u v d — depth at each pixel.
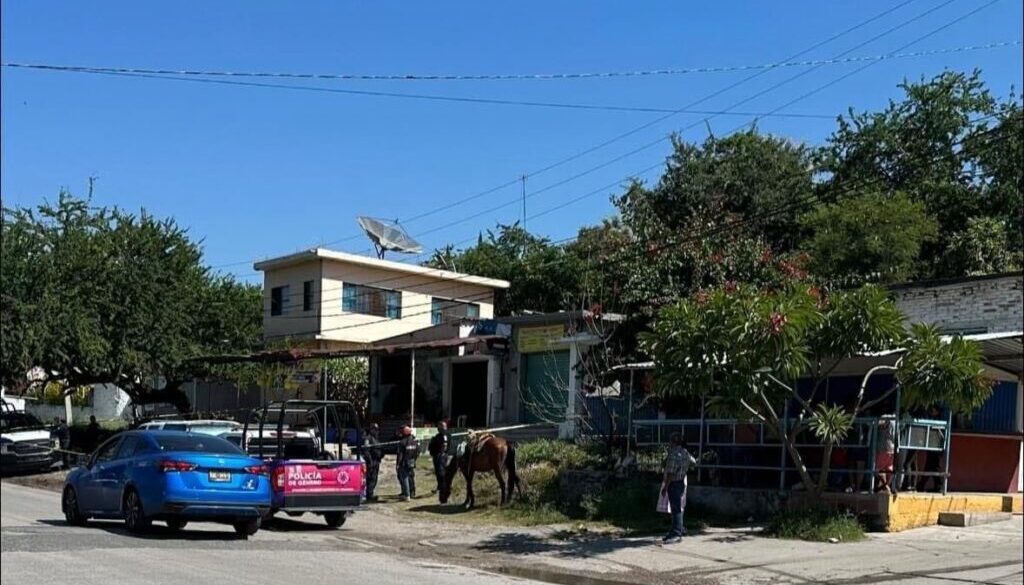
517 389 32.44
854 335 14.99
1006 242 34.28
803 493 16.81
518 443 26.44
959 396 14.71
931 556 13.65
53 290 35.22
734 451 19.22
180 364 37.84
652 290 27.06
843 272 32.69
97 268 36.38
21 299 34.53
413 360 31.78
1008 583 11.74
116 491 15.64
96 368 36.25
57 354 34.69
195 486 14.77
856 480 17.27
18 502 21.55
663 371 15.12
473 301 47.75
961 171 38.38
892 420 16.25
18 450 30.72
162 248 38.38
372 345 38.78
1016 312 21.73
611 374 24.66
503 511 19.81
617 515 18.23
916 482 17.78
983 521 16.67
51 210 37.31
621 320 26.62
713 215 34.78
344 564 13.15
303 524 18.95
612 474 20.30
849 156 40.38
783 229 39.91
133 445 15.96
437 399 36.00
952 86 38.25
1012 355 18.50
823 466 16.23
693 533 16.36
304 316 42.78
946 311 23.05
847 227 33.16
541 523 18.42
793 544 14.91
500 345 32.78
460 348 33.88
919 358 14.83
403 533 17.81
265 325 44.34
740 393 14.68
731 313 14.63
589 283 29.45
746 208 40.72
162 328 37.12
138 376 38.28
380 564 13.46
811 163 42.12
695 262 27.42
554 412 29.70
